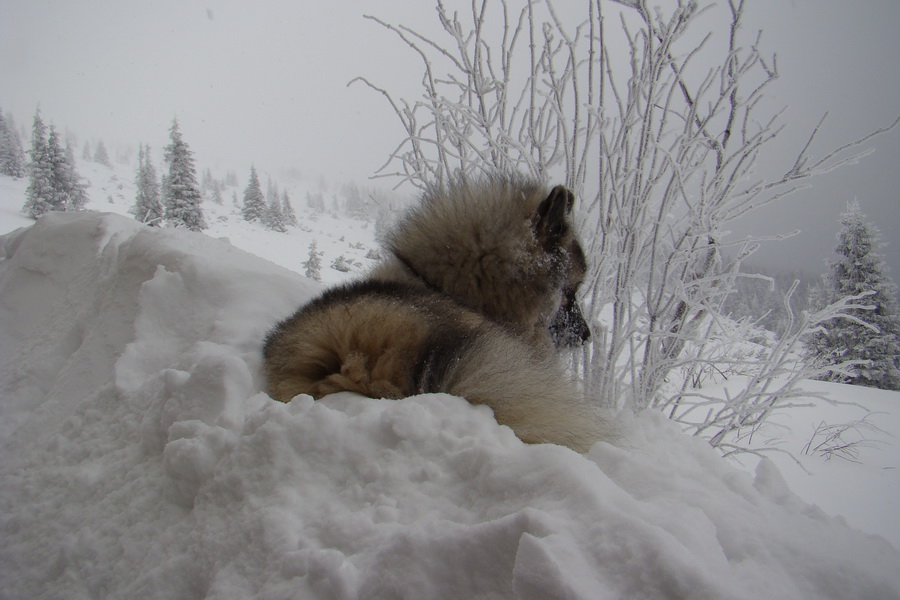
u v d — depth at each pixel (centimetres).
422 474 146
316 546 129
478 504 133
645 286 374
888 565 122
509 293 281
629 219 345
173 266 332
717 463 186
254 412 174
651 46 327
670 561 99
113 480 199
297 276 411
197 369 203
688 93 334
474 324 241
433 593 111
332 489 149
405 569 114
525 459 136
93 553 168
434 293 269
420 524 122
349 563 118
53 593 163
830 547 125
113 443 223
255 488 152
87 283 404
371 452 155
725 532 125
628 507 120
